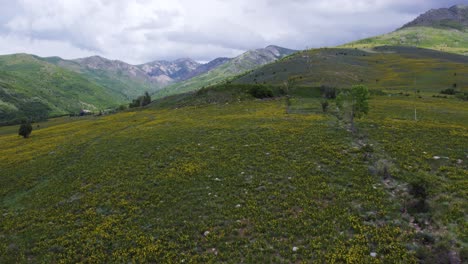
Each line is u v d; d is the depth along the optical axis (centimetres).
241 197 2598
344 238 1884
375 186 2580
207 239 2023
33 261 2008
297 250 1808
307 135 4481
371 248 1767
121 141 5278
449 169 2792
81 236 2233
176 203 2614
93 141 5709
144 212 2525
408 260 1595
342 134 4441
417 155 3262
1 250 2189
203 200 2616
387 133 4316
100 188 3159
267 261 1727
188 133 5362
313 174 2959
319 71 17112
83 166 4022
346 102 6088
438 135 4062
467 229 1783
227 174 3152
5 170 4394
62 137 6812
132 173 3491
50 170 4078
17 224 2580
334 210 2233
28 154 5312
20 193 3438
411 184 2269
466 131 4241
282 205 2377
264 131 4944
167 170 3444
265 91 10781
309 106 7881
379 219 2070
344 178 2803
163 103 12106
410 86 12912
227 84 12288
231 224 2181
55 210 2764
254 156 3662
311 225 2080
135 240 2100
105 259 1942
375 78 15862
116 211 2589
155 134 5562
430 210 2052
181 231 2155
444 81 13512
